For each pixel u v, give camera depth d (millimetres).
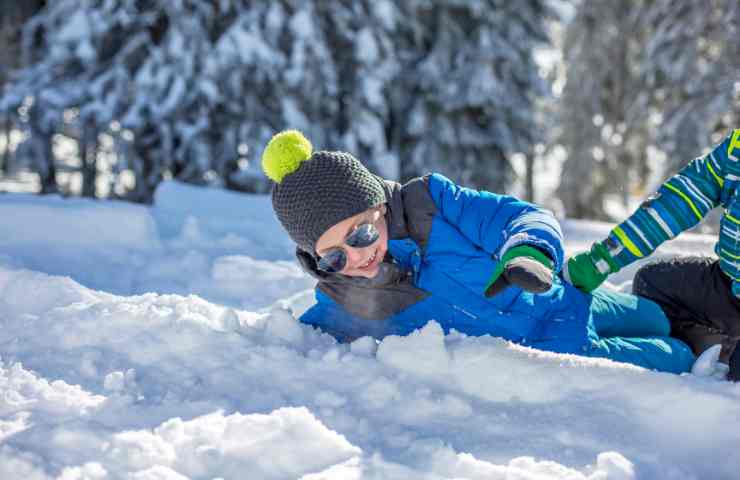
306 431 1312
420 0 10953
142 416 1399
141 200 10094
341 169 1577
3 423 1360
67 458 1245
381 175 10367
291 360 1610
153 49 9891
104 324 1761
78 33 9781
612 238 1754
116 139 10234
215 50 9625
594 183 12953
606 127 13023
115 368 1612
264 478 1229
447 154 11258
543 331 1763
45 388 1507
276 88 9977
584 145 12766
